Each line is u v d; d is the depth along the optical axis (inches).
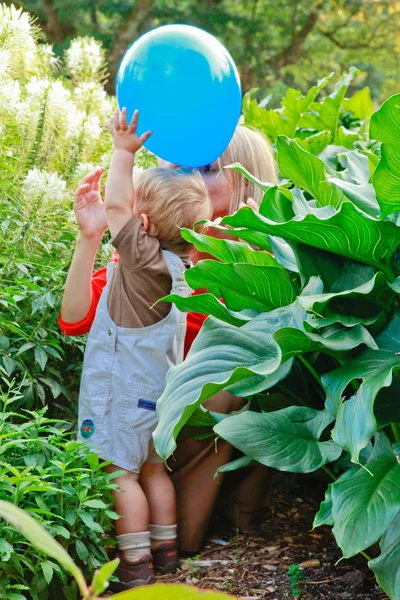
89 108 158.9
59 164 137.6
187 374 83.3
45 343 107.2
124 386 94.7
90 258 101.3
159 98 98.7
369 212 85.5
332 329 79.7
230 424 82.3
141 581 91.2
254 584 93.0
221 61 101.8
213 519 112.0
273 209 89.2
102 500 89.6
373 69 808.9
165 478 99.3
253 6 678.5
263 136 142.5
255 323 87.5
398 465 76.0
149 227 98.0
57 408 115.3
